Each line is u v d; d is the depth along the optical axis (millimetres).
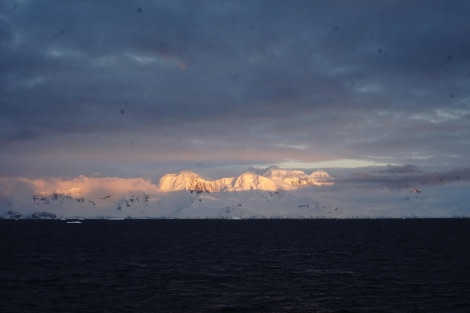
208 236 173375
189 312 44562
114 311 44750
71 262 82562
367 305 47438
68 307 46281
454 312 44438
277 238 160000
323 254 99312
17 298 50188
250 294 53000
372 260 86688
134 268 74375
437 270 71938
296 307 46688
